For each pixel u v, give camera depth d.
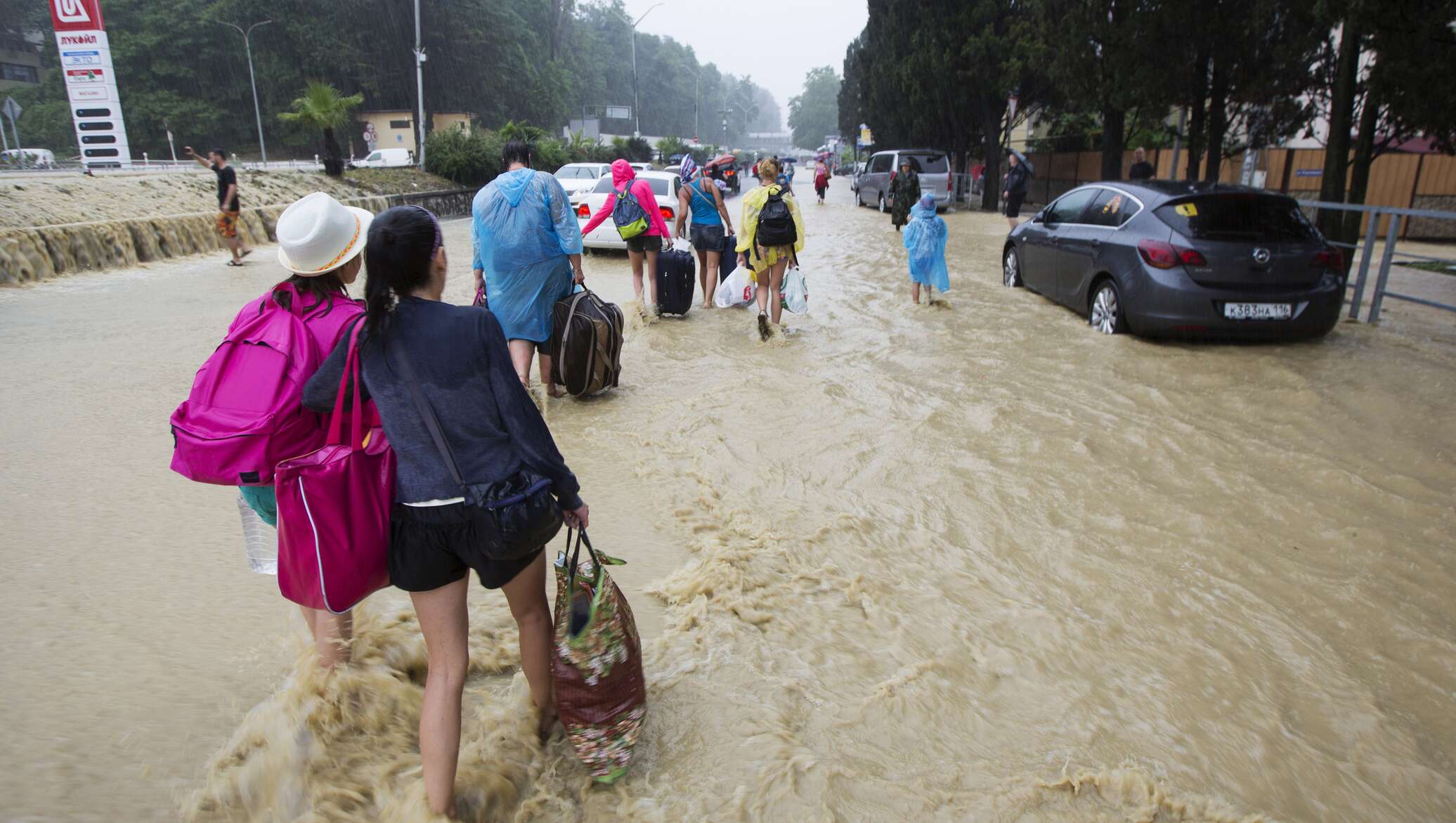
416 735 2.65
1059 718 2.92
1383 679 3.20
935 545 4.18
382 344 2.18
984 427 5.82
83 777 2.41
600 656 2.40
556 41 88.31
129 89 59.03
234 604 3.40
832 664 3.18
